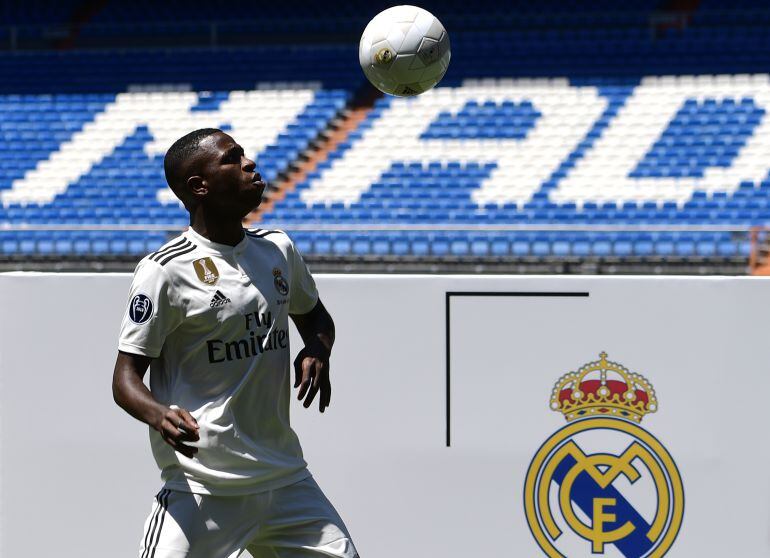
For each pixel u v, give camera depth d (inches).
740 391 154.7
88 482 163.9
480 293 158.4
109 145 769.6
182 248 127.6
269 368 131.0
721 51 810.2
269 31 925.2
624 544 157.5
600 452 157.8
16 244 643.5
